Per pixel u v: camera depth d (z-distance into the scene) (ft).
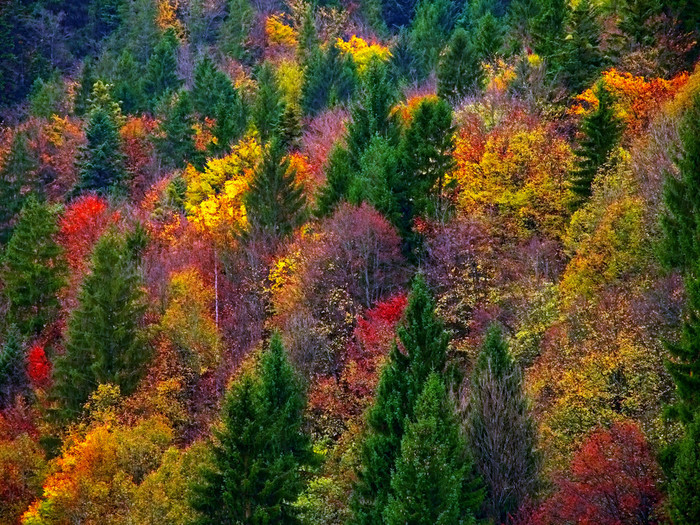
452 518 90.43
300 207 217.56
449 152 188.96
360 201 185.98
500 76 232.94
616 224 140.26
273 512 110.11
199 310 184.65
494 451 106.11
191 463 125.18
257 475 112.68
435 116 186.60
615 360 113.50
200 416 167.32
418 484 91.50
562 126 194.39
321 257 172.04
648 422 104.88
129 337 184.34
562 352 124.26
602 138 167.84
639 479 94.22
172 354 180.14
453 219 171.32
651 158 148.77
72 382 180.86
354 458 125.08
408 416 109.81
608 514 94.32
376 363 142.10
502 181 172.65
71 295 235.61
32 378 203.00
